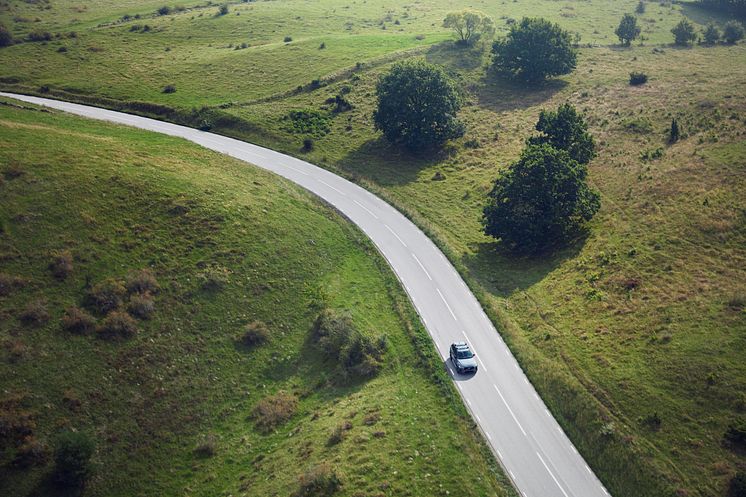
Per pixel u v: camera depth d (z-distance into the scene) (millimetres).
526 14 164375
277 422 49625
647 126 94750
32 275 54156
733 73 112000
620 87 114750
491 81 124750
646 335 53312
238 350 55000
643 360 50562
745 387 45469
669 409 45656
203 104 107875
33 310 51031
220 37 143250
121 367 50156
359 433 45594
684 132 89812
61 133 79188
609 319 56812
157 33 143125
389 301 63312
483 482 41312
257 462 46000
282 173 88875
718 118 90750
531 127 105438
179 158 81875
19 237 57000
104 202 64250
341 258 70000
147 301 55125
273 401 51281
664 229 67750
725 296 55062
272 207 74250
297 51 131375
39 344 49250
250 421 49750
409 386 51438
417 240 74812
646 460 42375
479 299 63219
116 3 172375
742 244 62312
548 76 126312
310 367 55188
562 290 63500
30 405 45469
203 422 48875
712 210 67938
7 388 45812
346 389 52375
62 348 49656
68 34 135875
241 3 175875
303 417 50188
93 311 53250
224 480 44719
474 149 101188
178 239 63562
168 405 49000
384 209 81938
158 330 53906
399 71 100938
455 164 97250
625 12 167000
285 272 64500
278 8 167625
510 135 104000
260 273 63062
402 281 66625
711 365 47938
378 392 50781
